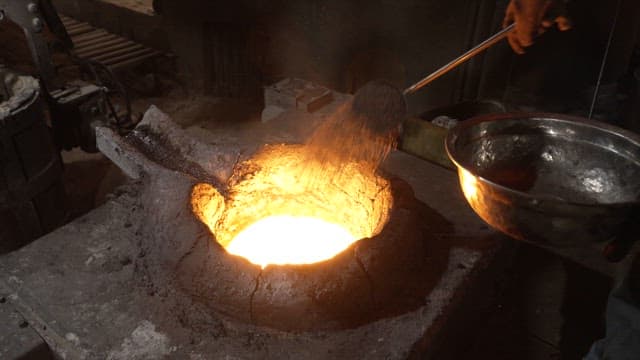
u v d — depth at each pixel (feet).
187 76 19.58
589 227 5.36
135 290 6.85
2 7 11.19
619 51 13.79
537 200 5.28
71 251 7.47
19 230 11.19
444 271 7.22
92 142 12.27
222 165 8.00
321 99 11.48
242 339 6.26
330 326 6.32
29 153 10.90
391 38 16.31
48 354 6.55
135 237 7.43
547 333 9.12
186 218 6.49
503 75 15.05
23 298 6.78
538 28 6.82
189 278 6.36
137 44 19.26
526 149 6.96
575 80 14.47
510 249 8.73
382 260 6.39
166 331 6.37
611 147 6.42
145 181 7.41
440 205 8.59
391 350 6.18
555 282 9.75
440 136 9.39
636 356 5.90
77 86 12.26
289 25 17.72
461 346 8.41
